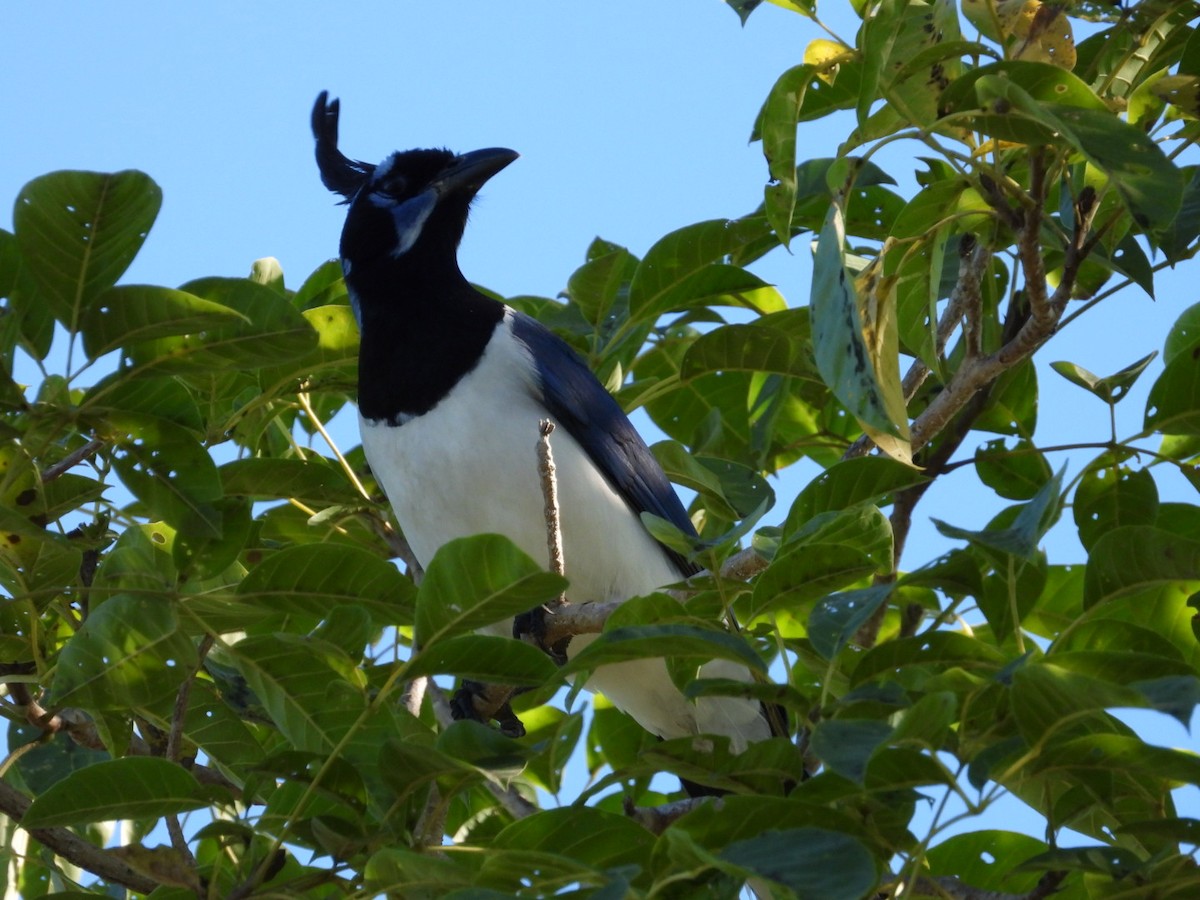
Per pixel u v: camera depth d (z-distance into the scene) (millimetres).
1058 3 7984
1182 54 8531
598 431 10508
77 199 6777
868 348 7000
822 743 5469
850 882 5023
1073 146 7281
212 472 8102
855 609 6617
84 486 8500
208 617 7738
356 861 6691
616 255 10633
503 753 6492
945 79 7703
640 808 7797
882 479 7727
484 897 5406
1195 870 5898
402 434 10180
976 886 8180
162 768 6727
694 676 7883
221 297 7484
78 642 7012
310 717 7383
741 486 10180
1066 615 9664
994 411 10891
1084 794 6258
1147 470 9156
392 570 7562
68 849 8094
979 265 9016
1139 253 8695
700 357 10523
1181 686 4996
